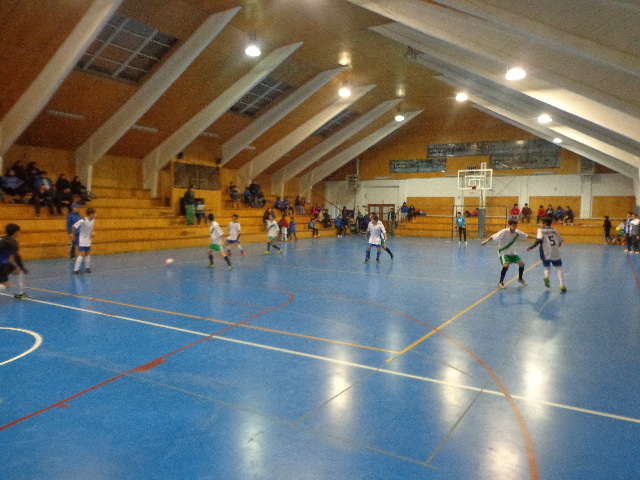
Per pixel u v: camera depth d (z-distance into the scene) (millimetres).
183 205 20312
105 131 17453
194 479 2619
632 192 25688
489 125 29109
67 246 14398
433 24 8617
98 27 11539
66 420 3352
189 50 14328
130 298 7883
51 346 5133
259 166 25406
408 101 24047
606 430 3232
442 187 30859
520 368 4527
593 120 10414
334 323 6312
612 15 5160
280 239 24109
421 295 8523
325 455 2889
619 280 10539
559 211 26516
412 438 3107
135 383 4082
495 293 8781
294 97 20281
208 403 3670
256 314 6793
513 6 5918
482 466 2762
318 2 11969
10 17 10977
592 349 5172
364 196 33625
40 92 13266
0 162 15125
